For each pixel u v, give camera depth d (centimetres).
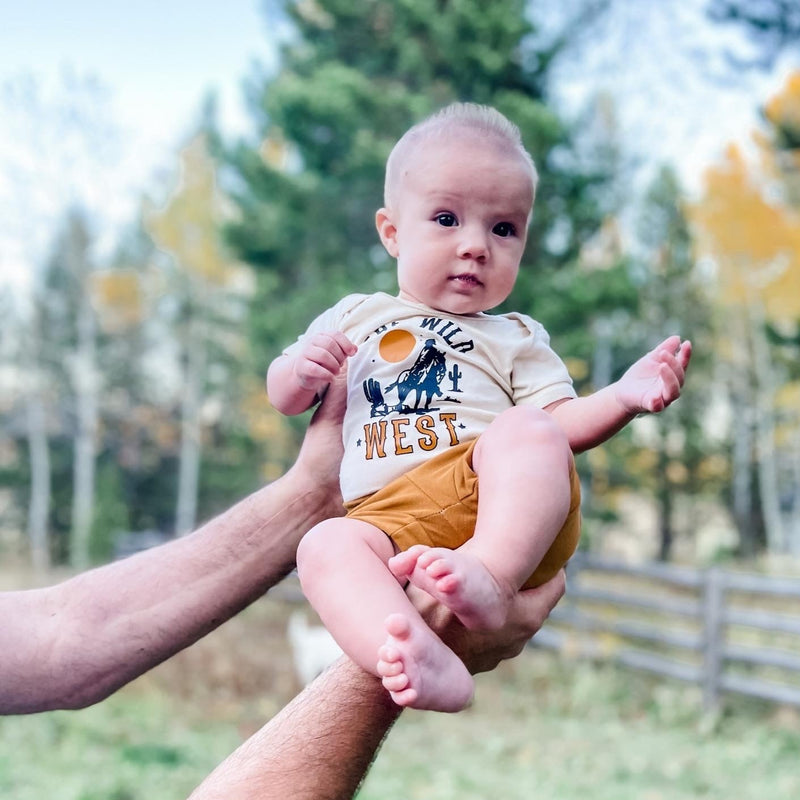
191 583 182
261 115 2373
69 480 3534
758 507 3384
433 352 168
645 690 936
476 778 684
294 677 982
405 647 129
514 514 142
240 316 3162
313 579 147
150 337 3612
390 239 181
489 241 168
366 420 168
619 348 2556
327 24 2005
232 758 149
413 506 154
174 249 3164
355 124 1770
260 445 3081
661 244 2997
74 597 181
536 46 1814
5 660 173
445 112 175
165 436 3638
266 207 2050
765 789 663
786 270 2436
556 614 1060
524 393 170
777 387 3019
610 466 2698
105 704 873
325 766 144
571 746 777
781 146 1591
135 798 639
